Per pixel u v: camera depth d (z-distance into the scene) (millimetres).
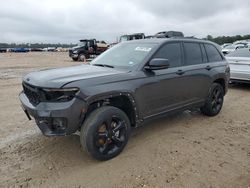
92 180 3391
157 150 4215
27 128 5156
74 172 3574
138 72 4266
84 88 3533
